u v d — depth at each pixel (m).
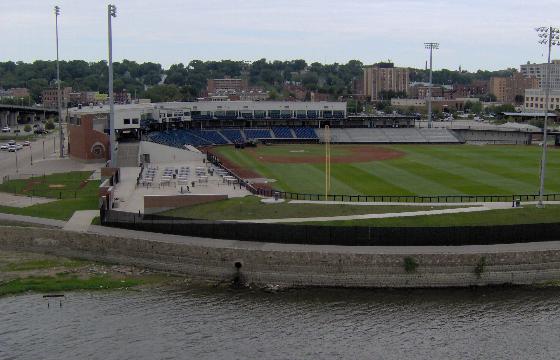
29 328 72.94
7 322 74.50
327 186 132.00
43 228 101.44
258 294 84.06
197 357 66.69
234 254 88.94
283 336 71.44
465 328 73.62
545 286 87.25
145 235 96.62
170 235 96.88
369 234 90.81
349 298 82.94
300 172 159.12
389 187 135.12
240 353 67.56
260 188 130.38
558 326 74.19
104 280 88.25
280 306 79.88
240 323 74.69
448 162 178.88
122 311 77.88
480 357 66.88
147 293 83.94
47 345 68.88
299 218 102.12
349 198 118.94
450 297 83.44
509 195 122.75
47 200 123.50
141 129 198.50
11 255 99.44
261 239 93.44
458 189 132.62
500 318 76.44
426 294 84.56
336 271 87.06
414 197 118.56
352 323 74.94
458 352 67.94
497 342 70.12
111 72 147.25
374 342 70.06
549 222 98.31
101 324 74.06
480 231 91.44
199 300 81.69
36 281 87.56
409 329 73.31
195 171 150.12
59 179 147.75
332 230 91.25
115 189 125.38
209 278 89.88
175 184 131.62
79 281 87.81
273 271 88.06
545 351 68.19
